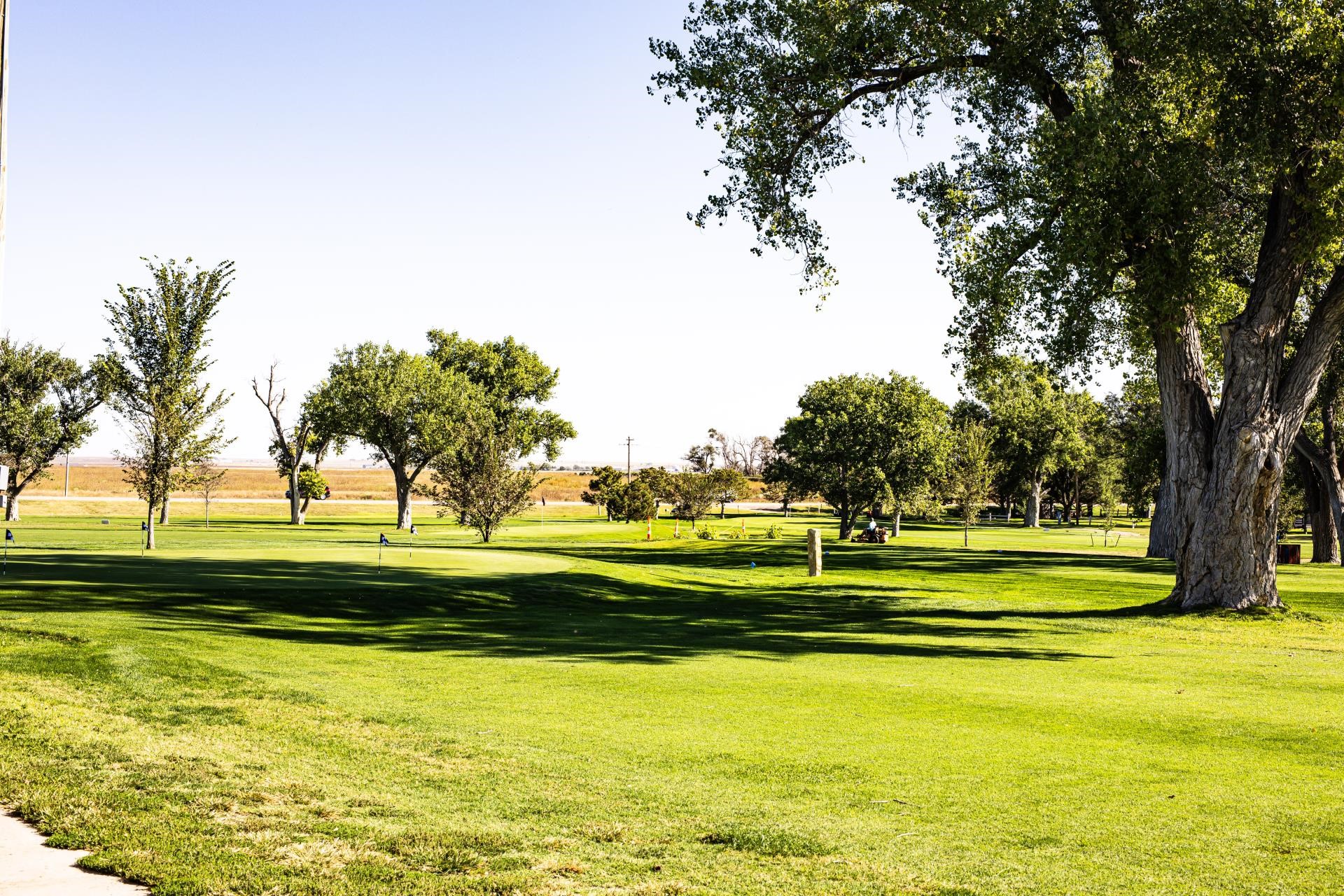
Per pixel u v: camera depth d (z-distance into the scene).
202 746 8.03
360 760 7.95
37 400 67.12
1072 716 10.41
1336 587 30.94
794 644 17.34
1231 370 22.34
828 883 5.43
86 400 68.75
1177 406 23.41
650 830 6.38
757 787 7.50
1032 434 94.44
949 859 5.88
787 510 102.44
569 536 64.56
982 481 64.56
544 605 22.88
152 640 12.98
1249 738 9.34
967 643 17.94
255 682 11.05
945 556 47.12
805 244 25.16
